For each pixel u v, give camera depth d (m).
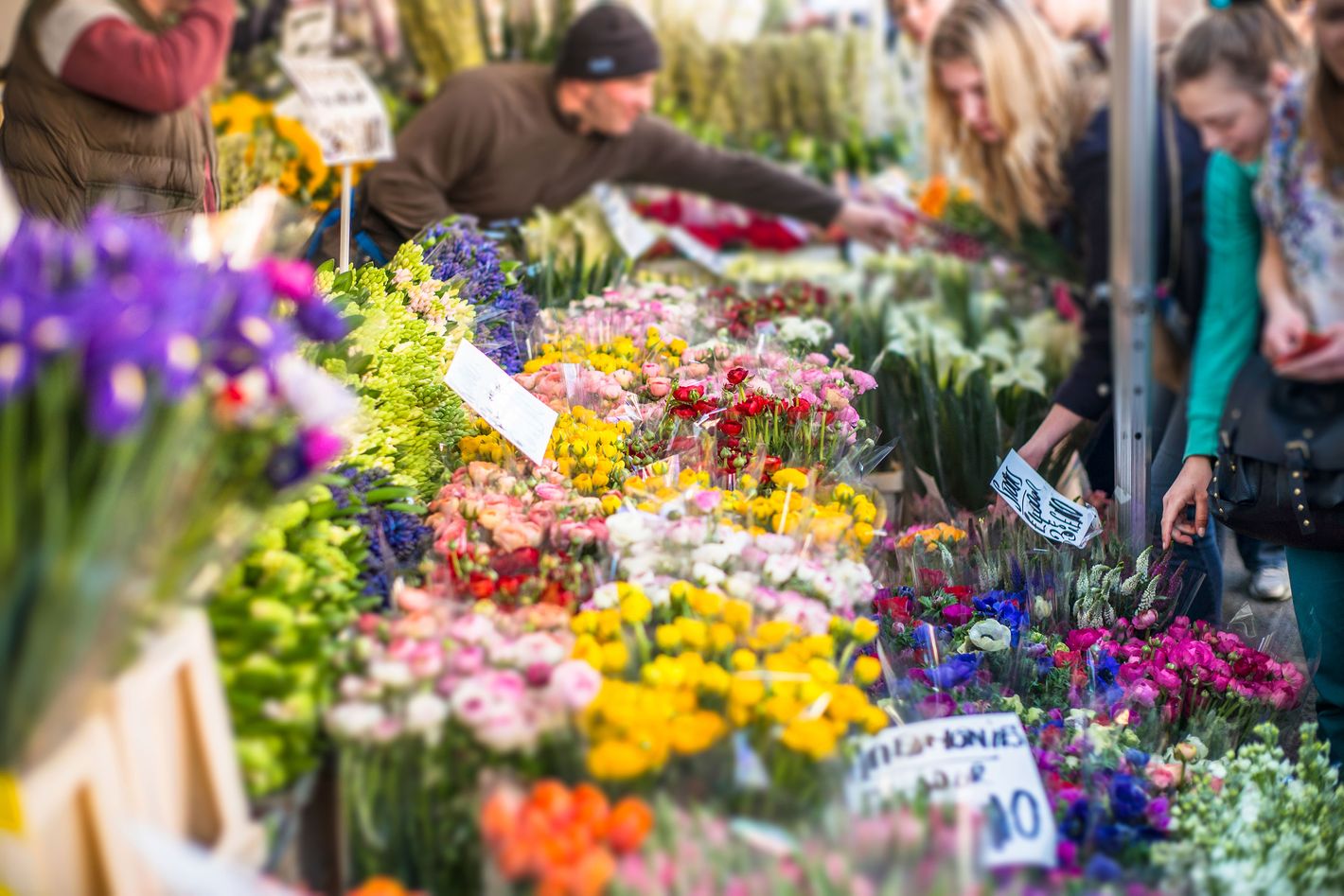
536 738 1.24
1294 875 1.60
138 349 0.92
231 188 3.66
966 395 2.82
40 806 0.97
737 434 2.11
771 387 2.27
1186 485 2.46
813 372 2.33
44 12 2.39
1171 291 3.60
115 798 1.05
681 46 4.84
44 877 0.99
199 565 1.09
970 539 2.39
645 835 1.14
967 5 4.37
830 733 1.30
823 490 2.05
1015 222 4.52
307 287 1.24
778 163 4.89
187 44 2.46
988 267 4.57
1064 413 2.93
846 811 1.24
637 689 1.34
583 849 1.09
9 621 0.93
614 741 1.24
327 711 1.26
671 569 1.68
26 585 0.92
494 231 3.55
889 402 2.85
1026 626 2.08
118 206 2.42
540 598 1.61
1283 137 2.78
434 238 2.64
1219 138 3.02
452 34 4.71
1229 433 2.22
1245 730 1.99
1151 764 1.74
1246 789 1.74
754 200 4.51
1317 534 2.13
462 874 1.25
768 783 1.27
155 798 1.10
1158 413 3.54
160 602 1.06
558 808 1.13
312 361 1.86
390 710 1.25
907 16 4.70
